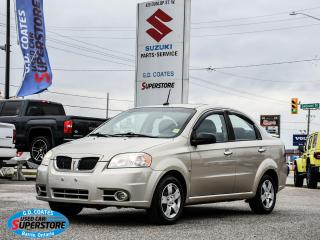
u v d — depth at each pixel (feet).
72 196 26.71
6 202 35.01
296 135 149.07
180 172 28.02
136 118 31.12
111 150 26.73
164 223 27.30
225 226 27.55
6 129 50.08
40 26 95.30
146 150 26.86
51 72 96.58
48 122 62.49
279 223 29.17
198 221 29.32
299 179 68.59
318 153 62.49
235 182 31.63
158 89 78.95
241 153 32.14
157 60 79.10
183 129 29.40
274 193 34.63
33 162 63.82
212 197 30.32
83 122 62.44
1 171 61.16
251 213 33.83
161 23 78.89
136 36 80.84
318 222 29.81
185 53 77.41
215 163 30.30
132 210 33.68
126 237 23.35
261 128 35.12
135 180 26.00
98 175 26.02
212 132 30.94
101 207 26.84
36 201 35.70
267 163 33.94
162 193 27.04
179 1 77.66
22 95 93.45
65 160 27.22
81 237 23.16
